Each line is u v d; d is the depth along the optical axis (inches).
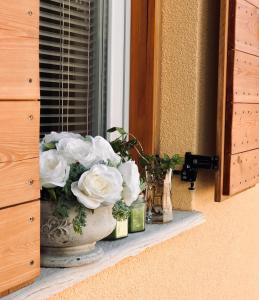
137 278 69.4
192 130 78.4
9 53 42.4
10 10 42.3
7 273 43.1
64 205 51.1
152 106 78.7
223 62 76.4
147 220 71.7
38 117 45.3
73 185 50.9
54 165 51.5
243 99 82.7
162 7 79.1
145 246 64.5
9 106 42.5
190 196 79.1
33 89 44.6
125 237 64.2
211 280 88.4
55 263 52.7
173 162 71.8
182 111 78.9
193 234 81.9
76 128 71.3
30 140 44.6
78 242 53.1
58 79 68.4
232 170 79.7
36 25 44.8
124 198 56.1
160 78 79.9
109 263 57.6
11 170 42.9
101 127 74.1
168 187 72.1
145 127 78.9
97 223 52.9
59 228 51.6
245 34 82.4
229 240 94.1
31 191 44.9
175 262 77.8
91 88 73.2
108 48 73.5
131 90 77.8
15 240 43.6
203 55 79.4
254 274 105.7
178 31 78.4
